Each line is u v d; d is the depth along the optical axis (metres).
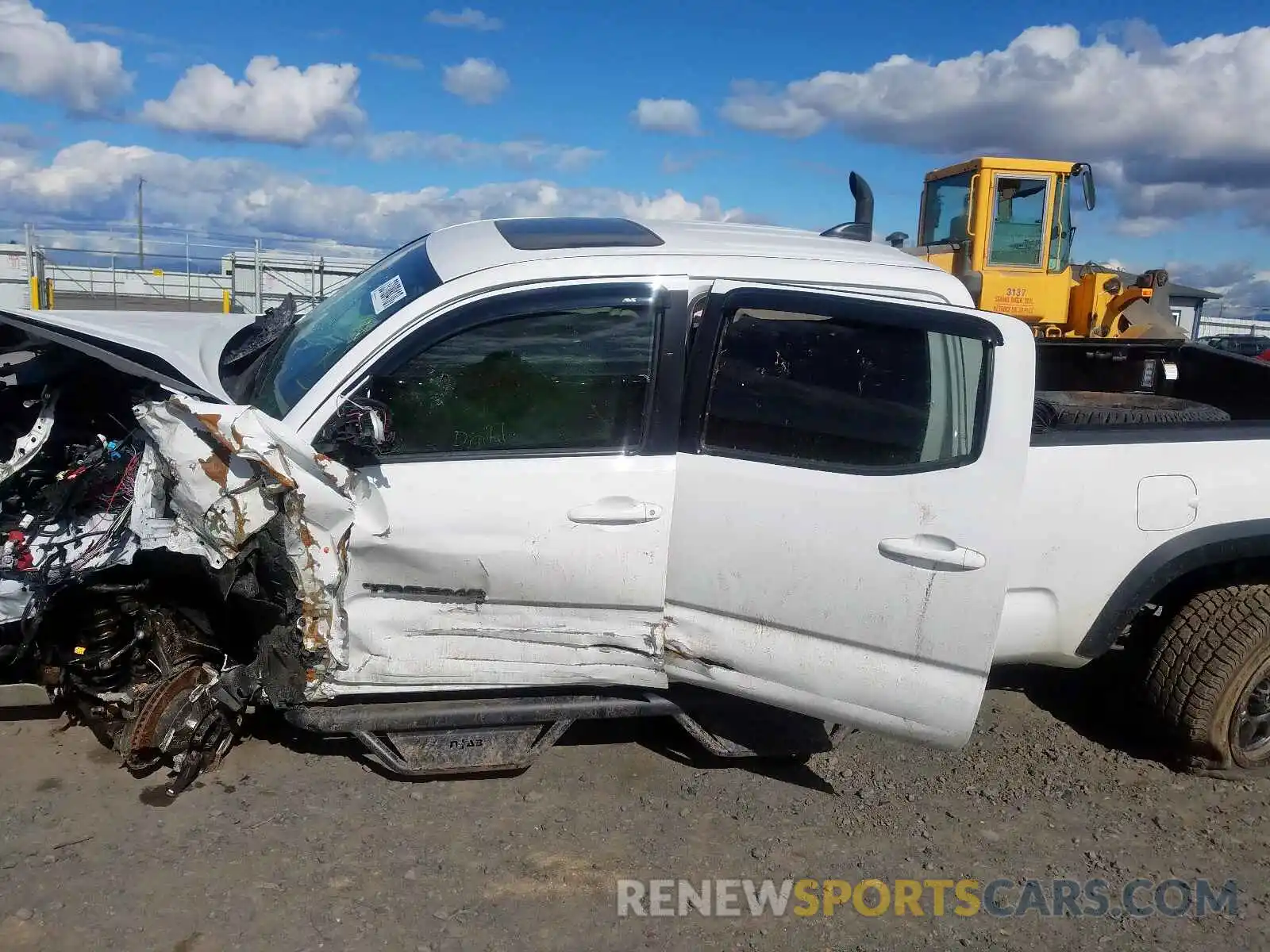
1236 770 4.16
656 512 3.40
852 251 3.94
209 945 2.87
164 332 4.17
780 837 3.59
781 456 3.38
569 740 4.16
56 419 4.04
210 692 3.57
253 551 3.25
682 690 3.78
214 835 3.35
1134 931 3.18
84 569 3.31
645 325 3.45
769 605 3.41
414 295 3.45
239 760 3.80
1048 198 11.55
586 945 2.98
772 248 3.78
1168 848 3.65
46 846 3.23
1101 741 4.43
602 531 3.37
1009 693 4.88
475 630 3.46
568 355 3.42
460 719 3.55
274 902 3.05
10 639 3.59
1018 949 3.08
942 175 12.47
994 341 3.31
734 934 3.08
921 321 3.35
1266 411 5.36
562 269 3.46
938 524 3.27
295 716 3.51
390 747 3.65
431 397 3.36
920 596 3.30
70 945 2.82
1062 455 3.67
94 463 3.67
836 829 3.66
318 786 3.68
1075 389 9.84
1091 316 11.65
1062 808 3.88
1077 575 3.72
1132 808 3.90
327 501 3.19
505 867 3.31
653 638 3.52
